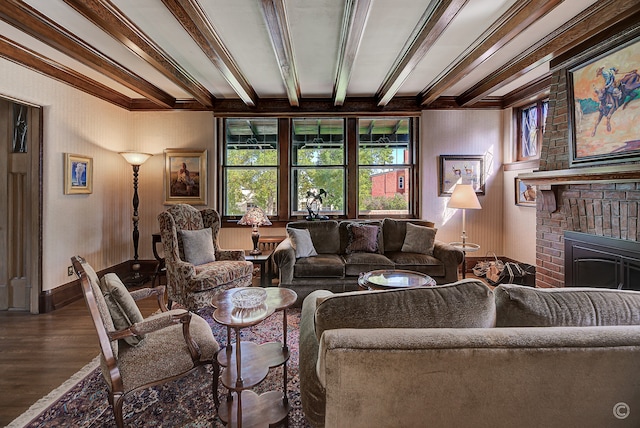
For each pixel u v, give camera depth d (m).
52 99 3.31
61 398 1.93
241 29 2.72
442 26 2.47
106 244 4.21
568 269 2.96
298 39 2.88
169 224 3.23
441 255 3.71
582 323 1.17
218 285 3.17
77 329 2.89
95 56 3.10
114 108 4.35
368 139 4.95
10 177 3.30
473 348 0.99
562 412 1.02
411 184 4.98
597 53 2.57
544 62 3.13
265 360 1.73
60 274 3.44
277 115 4.76
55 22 2.57
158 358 1.65
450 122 4.77
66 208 3.52
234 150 4.95
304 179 4.98
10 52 2.83
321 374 1.06
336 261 3.59
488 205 4.82
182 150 4.71
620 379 1.01
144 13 2.47
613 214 2.52
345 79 3.58
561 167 2.97
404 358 0.99
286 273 3.48
